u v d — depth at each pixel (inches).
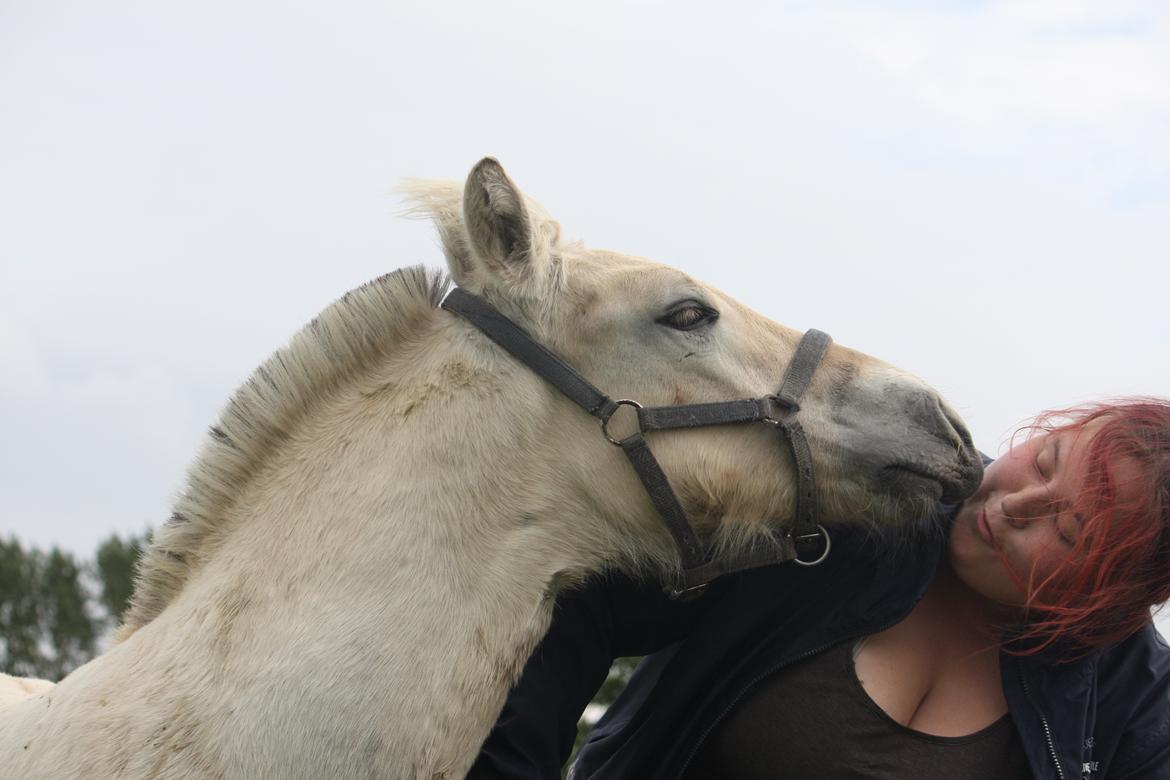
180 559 101.7
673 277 106.4
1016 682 102.1
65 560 841.5
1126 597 95.1
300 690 88.9
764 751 103.0
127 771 88.7
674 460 104.9
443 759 91.9
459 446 100.0
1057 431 99.9
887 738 100.8
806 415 106.8
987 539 100.3
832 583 107.0
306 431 103.1
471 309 104.7
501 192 101.3
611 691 393.1
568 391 102.7
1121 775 107.6
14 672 818.2
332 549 95.0
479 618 96.9
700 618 114.1
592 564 105.1
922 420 105.4
